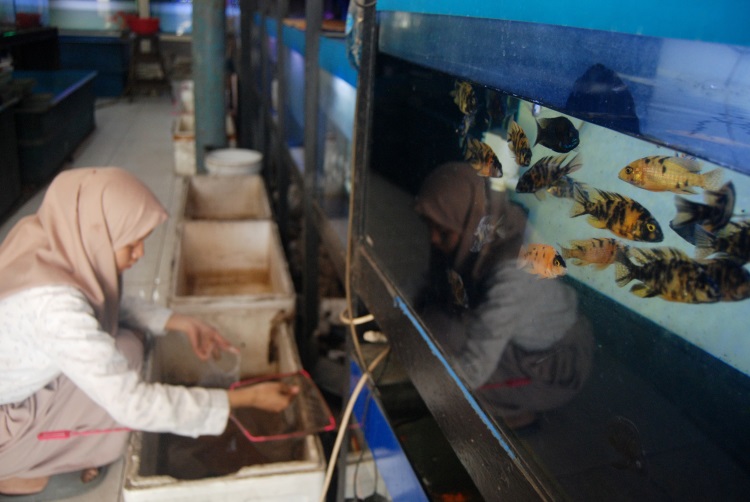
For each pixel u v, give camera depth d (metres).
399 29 1.05
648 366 0.51
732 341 0.43
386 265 1.17
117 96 8.41
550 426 0.65
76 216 1.31
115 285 1.40
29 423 1.41
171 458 1.71
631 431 0.53
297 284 2.89
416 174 1.00
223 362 2.04
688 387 0.47
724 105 0.43
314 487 1.31
